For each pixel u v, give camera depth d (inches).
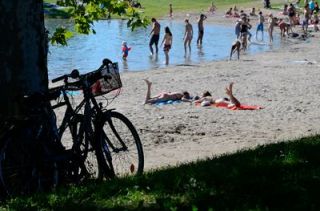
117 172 310.2
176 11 3235.7
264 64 1264.8
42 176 287.4
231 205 222.2
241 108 709.3
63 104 299.3
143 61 1475.1
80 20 496.1
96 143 295.9
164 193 242.2
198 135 568.7
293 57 1422.2
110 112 302.4
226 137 556.7
